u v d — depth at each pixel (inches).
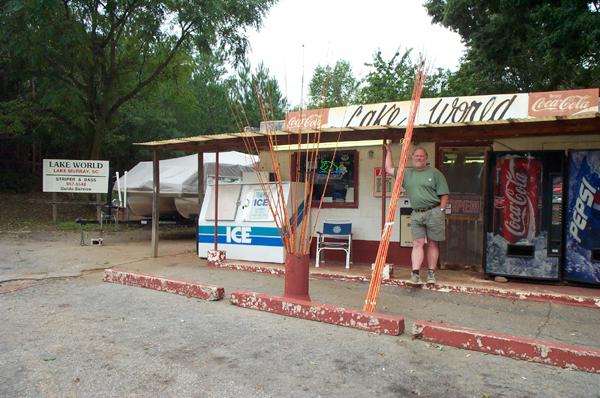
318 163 371.2
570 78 599.5
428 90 802.2
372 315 204.1
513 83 719.1
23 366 167.2
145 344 189.3
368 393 147.5
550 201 280.5
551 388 150.5
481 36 576.1
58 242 486.6
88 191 530.3
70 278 316.5
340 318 211.6
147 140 976.9
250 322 217.0
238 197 374.0
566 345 172.2
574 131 252.5
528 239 284.0
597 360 162.4
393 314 232.4
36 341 192.4
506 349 177.3
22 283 300.5
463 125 244.5
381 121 312.8
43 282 303.7
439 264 331.6
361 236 355.6
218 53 732.0
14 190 890.1
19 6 557.3
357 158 356.8
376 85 813.2
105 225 618.8
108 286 290.8
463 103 295.4
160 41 713.0
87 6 648.4
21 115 733.3
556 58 509.4
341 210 362.3
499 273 289.9
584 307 243.0
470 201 324.2
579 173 273.9
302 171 374.6
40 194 889.5
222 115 1178.0
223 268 343.6
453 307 244.1
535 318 226.5
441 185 270.8
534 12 465.7
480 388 150.9
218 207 377.1
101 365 168.1
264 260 350.3
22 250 428.1
